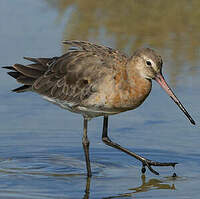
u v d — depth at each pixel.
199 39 21.05
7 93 17.75
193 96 17.23
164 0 24.70
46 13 23.38
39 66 14.49
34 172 13.80
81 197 12.34
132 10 23.78
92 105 13.68
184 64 19.16
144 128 15.98
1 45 20.27
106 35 21.22
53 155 14.81
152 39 21.00
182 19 22.97
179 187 12.90
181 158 14.43
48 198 12.22
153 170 13.69
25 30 21.80
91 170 13.98
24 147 15.13
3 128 15.95
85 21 22.61
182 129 15.78
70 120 16.55
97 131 16.05
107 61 13.71
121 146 14.16
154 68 13.29
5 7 24.03
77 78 13.88
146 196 12.40
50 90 14.22
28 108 17.03
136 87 13.37
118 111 13.74
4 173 13.70
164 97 17.50
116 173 13.79
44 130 15.92
